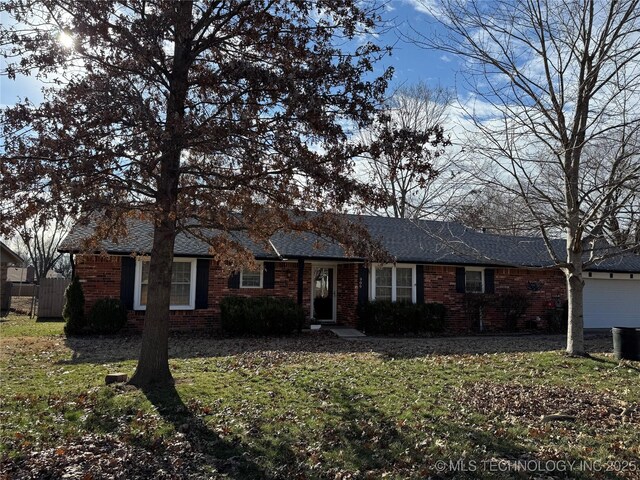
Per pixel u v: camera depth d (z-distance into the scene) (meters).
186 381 8.13
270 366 9.67
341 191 6.80
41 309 20.83
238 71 6.43
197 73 7.76
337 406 6.85
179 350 11.95
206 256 15.34
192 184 7.81
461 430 5.94
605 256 10.88
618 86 9.52
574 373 9.38
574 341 11.19
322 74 6.70
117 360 10.16
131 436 5.55
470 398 7.38
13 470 4.62
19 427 5.75
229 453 5.18
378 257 8.34
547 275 19.84
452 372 9.23
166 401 6.82
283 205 7.90
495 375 9.04
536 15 10.11
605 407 7.00
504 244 20.98
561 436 5.79
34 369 9.18
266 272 16.61
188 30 7.18
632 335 10.70
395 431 5.87
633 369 9.78
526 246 21.17
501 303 18.61
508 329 18.73
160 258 7.97
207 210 7.45
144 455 5.05
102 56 6.87
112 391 7.26
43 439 5.41
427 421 6.25
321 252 16.53
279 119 6.73
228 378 8.48
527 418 6.51
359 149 6.86
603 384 8.49
